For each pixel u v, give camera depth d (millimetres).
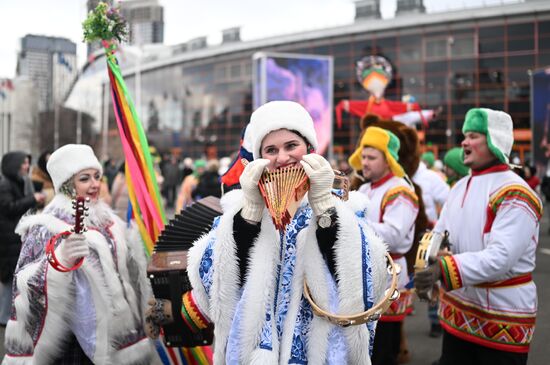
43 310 2873
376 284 1969
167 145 44219
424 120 9617
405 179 4211
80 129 29469
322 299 1893
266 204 1840
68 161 3123
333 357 1883
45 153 6281
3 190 5941
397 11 32281
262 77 15062
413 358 5074
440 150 30688
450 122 30609
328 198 1865
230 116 40156
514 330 3006
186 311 2180
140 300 3227
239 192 2307
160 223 3387
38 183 6922
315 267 1902
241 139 3123
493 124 3119
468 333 3115
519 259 3014
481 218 3096
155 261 2496
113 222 3266
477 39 29953
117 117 3434
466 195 3211
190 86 42438
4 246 5973
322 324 1896
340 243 1881
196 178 11375
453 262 2893
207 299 2061
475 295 3080
